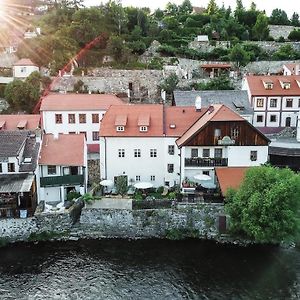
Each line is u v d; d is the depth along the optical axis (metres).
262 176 48.84
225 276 44.72
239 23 136.12
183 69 103.31
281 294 41.50
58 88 90.62
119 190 57.69
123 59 104.12
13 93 84.50
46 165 55.50
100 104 72.44
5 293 41.84
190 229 53.06
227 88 95.25
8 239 51.66
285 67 101.25
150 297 41.31
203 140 56.12
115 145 59.03
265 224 47.12
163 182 60.25
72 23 111.31
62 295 41.62
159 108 62.94
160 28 125.12
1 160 52.62
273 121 80.44
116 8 119.75
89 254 49.12
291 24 146.62
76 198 55.44
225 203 52.56
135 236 53.03
